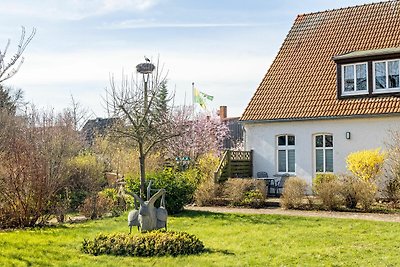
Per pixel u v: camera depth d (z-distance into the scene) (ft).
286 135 86.63
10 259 38.11
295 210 66.95
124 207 70.49
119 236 41.11
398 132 72.13
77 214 72.79
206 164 89.86
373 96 78.69
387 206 66.03
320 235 47.47
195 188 74.64
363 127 78.43
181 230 51.93
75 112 150.00
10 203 59.62
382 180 71.51
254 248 41.70
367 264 35.50
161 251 39.04
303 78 88.94
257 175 88.79
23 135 72.64
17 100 120.06
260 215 61.87
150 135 65.82
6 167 59.77
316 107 82.99
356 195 64.18
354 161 70.59
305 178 83.66
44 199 61.00
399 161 67.26
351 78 81.25
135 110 64.54
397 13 87.92
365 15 91.40
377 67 78.69
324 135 82.79
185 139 114.52
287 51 95.35
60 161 74.90
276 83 91.40
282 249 41.22
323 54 90.12
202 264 35.73
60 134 87.97
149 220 43.37
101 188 92.84
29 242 45.29
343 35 90.53
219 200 74.43
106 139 102.94
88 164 88.33
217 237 47.39
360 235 47.06
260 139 88.89
